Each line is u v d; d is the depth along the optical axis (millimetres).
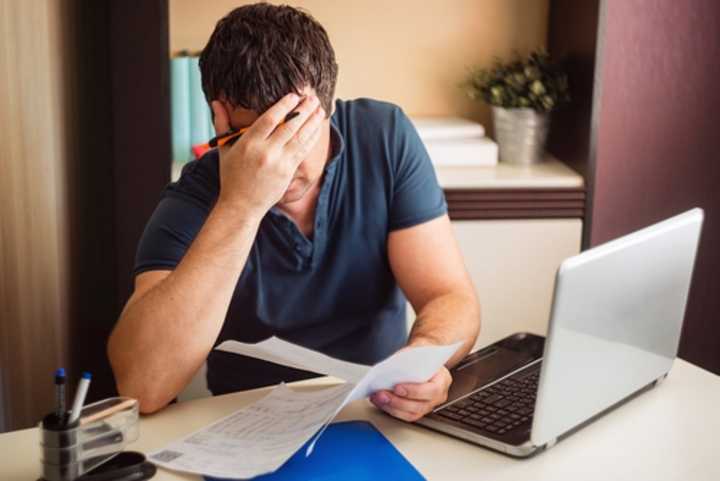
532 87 2730
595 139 2633
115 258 2762
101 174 2707
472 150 2758
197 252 1536
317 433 1412
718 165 2791
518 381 1570
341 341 1914
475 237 2650
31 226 2209
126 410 1331
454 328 1694
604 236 2797
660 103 2732
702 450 1397
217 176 1772
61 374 1269
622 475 1326
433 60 2961
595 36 2574
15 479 1304
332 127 1757
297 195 1645
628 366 1483
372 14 2904
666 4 2670
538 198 2652
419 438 1426
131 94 2584
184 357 1515
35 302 2260
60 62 2350
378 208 1857
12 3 2053
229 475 1285
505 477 1316
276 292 1850
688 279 1579
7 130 2057
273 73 1529
